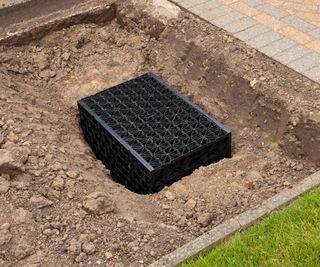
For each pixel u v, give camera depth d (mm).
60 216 4238
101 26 7254
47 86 6453
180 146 5227
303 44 6031
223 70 5875
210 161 5363
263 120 5480
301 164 5109
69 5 7457
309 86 5418
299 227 3984
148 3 6949
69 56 6789
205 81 6090
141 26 6910
